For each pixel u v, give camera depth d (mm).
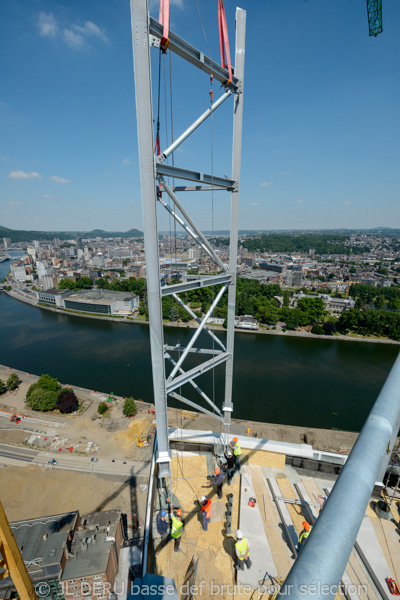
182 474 10398
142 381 66375
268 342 85938
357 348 82938
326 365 71375
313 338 90625
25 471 44219
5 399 61469
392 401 4031
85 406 58625
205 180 8484
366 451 3062
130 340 88562
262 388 60750
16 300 149250
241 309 104125
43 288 163750
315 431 48344
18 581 4566
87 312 120125
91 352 80625
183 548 7953
